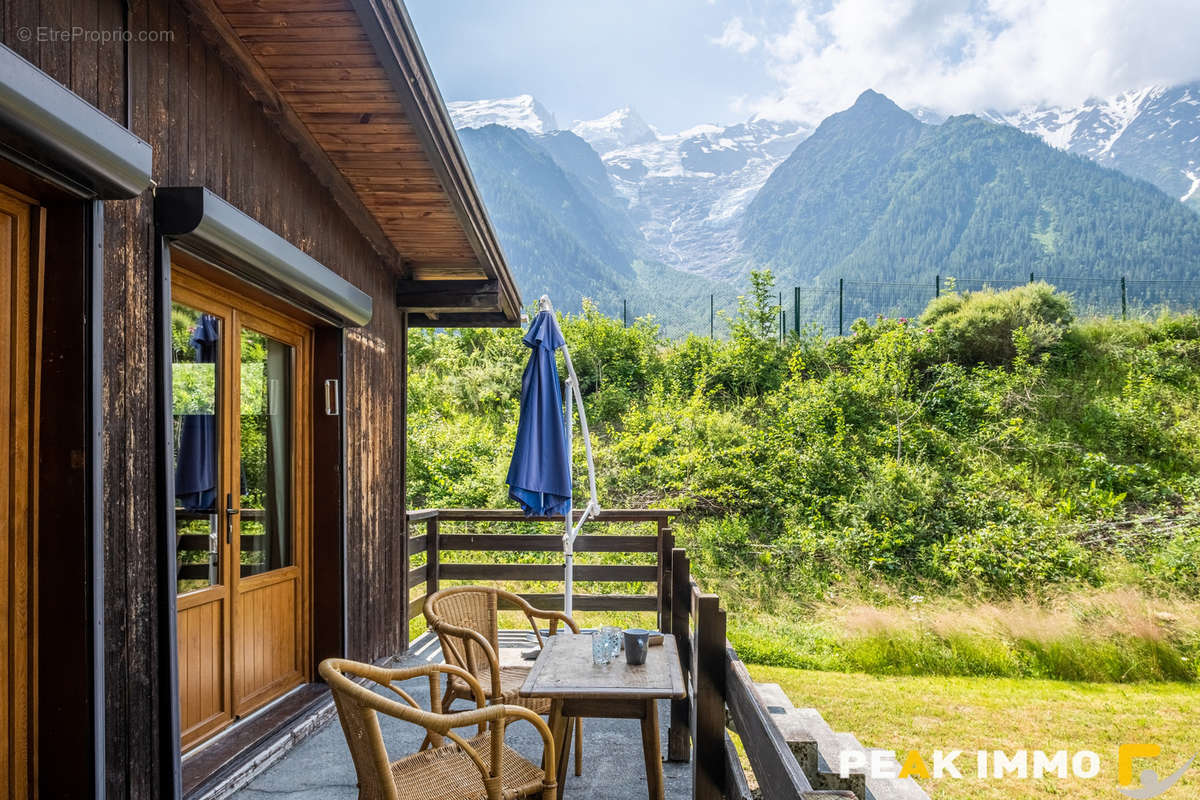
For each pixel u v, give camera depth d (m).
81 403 2.48
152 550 2.91
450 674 3.21
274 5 3.19
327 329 4.83
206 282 3.59
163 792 2.93
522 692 2.87
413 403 14.77
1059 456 12.29
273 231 3.95
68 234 2.49
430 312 6.63
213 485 3.74
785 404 13.77
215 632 3.75
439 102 3.85
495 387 15.09
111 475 2.67
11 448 2.39
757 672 7.53
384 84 3.74
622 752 4.25
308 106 3.94
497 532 11.12
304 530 4.71
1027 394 13.48
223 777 3.37
